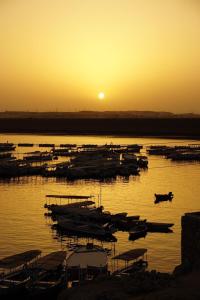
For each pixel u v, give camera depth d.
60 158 184.50
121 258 57.12
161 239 70.81
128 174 141.00
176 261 59.09
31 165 152.62
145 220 78.88
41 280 49.97
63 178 133.62
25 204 95.56
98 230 73.06
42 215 85.44
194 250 39.94
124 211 89.88
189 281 34.03
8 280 49.81
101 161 160.88
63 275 50.56
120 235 74.19
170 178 136.00
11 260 55.12
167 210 91.44
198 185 123.12
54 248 65.12
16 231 74.19
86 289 34.75
